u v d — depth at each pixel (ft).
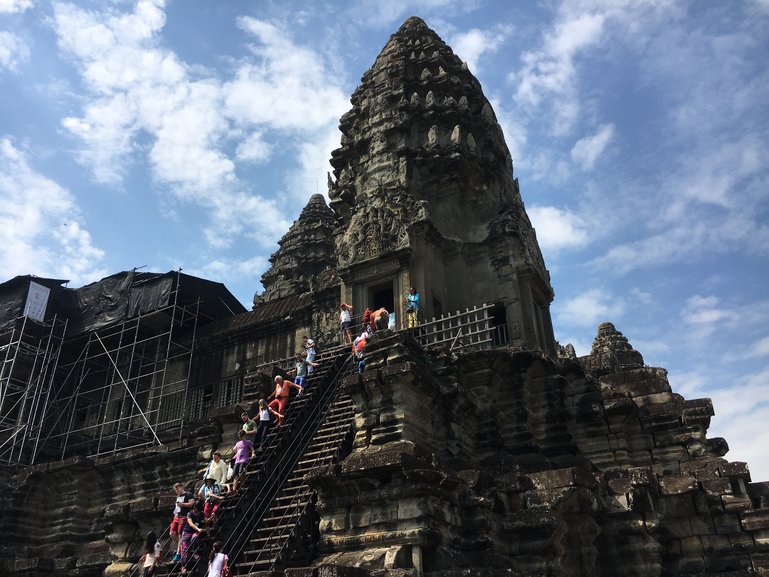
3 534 82.33
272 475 51.67
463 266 80.02
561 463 60.18
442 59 93.25
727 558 50.31
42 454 110.32
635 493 49.60
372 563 39.19
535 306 82.23
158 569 51.67
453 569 38.58
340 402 58.49
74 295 120.57
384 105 88.33
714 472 54.13
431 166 83.82
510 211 82.23
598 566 48.98
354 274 79.20
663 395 64.44
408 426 49.55
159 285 111.55
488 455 57.88
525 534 44.32
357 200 84.84
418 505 41.06
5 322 112.98
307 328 101.55
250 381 67.97
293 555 43.24
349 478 43.24
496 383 62.54
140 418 111.14
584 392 64.75
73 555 77.46
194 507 53.67
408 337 54.54
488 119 90.38
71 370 116.88
